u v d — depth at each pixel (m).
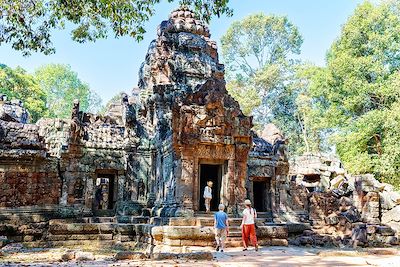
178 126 17.02
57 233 17.92
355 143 28.89
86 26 14.30
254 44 50.34
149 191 22.41
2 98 27.86
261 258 9.97
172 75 24.34
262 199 24.11
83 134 22.56
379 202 22.12
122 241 17.81
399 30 27.86
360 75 28.59
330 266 8.33
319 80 32.62
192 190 16.53
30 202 19.86
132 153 23.02
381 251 12.09
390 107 27.02
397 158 25.28
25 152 19.61
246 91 44.16
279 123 47.25
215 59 26.66
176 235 13.91
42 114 44.16
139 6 12.89
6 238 16.81
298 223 20.19
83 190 21.59
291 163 31.08
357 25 29.86
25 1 13.14
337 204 22.34
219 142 17.14
